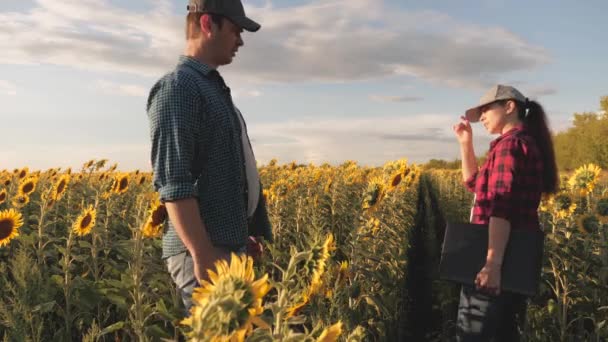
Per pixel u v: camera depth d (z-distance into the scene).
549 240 5.51
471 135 4.28
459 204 14.33
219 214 2.62
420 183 21.62
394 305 5.10
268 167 14.00
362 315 4.26
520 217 3.32
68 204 7.72
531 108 3.54
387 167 6.67
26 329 3.42
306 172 12.38
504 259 3.31
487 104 3.62
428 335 5.50
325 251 2.28
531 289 3.23
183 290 2.68
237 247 2.68
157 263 4.59
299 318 1.44
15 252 5.14
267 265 5.09
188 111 2.51
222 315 1.08
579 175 6.31
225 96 2.78
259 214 3.19
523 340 3.83
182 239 2.48
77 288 4.21
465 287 3.52
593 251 5.25
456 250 3.49
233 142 2.66
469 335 3.45
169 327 3.80
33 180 7.20
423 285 7.17
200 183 2.60
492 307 3.40
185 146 2.49
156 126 2.51
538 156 3.35
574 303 4.68
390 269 5.72
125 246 4.60
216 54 2.72
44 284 4.23
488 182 3.46
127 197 8.61
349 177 10.20
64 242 6.08
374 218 5.59
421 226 11.97
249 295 1.12
